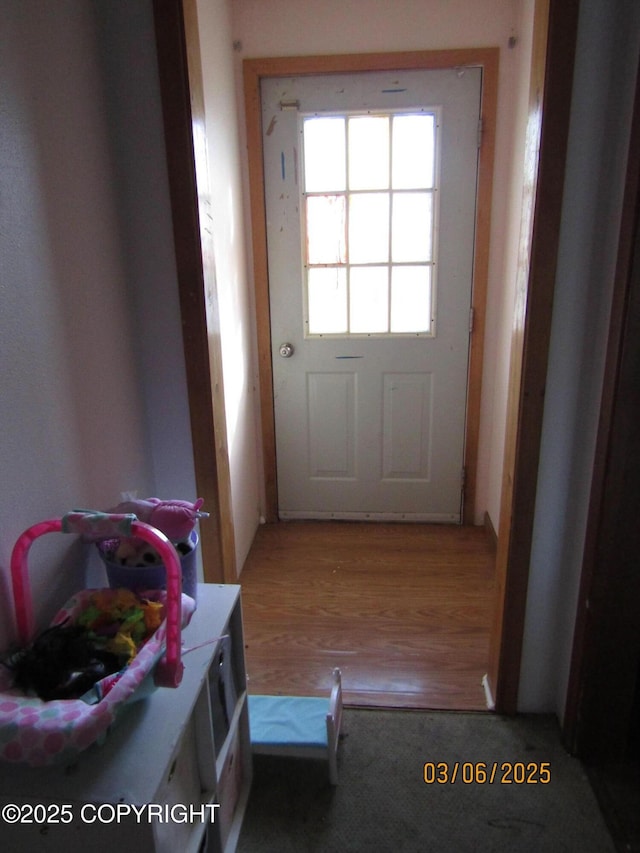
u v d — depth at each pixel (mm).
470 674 1735
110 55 1181
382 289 2465
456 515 2732
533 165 1240
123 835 738
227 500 1531
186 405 1385
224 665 1141
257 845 1235
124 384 1267
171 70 1170
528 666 1540
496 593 1577
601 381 1239
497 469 2443
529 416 1344
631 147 1080
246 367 2463
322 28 2189
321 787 1373
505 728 1531
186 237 1266
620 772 1345
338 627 1965
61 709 728
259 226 2408
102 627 923
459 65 2186
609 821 1254
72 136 1044
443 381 2553
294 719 1458
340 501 2773
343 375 2586
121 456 1254
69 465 1033
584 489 1338
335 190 2365
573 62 1140
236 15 2191
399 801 1330
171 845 857
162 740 793
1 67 832
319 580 2266
